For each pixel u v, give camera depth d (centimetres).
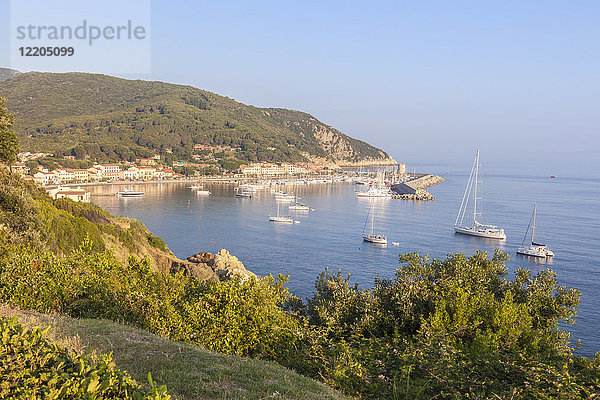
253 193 19550
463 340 1415
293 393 1000
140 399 609
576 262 8069
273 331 1459
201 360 1156
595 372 1174
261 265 7488
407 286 1758
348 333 1667
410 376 1180
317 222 12369
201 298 1563
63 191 13550
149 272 1839
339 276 2036
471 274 1872
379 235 9938
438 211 15238
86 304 1608
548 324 1673
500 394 1042
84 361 661
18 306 1524
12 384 592
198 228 10806
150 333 1373
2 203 3544
